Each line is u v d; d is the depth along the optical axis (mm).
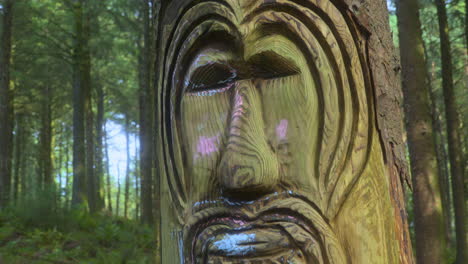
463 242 6910
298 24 953
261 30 956
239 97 962
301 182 923
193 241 969
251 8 952
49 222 7734
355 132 976
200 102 1007
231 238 896
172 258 1034
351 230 921
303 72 950
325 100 948
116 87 16844
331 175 930
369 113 1034
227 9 960
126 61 15656
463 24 9422
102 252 6527
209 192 969
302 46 958
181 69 1040
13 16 10352
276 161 928
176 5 1082
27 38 10844
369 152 999
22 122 17406
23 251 6188
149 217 9273
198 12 1002
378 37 1147
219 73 991
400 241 1125
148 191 9273
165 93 1092
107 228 7461
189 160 1007
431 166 5141
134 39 11773
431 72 12125
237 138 925
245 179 901
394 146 1198
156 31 1201
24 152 19906
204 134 988
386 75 1183
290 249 883
